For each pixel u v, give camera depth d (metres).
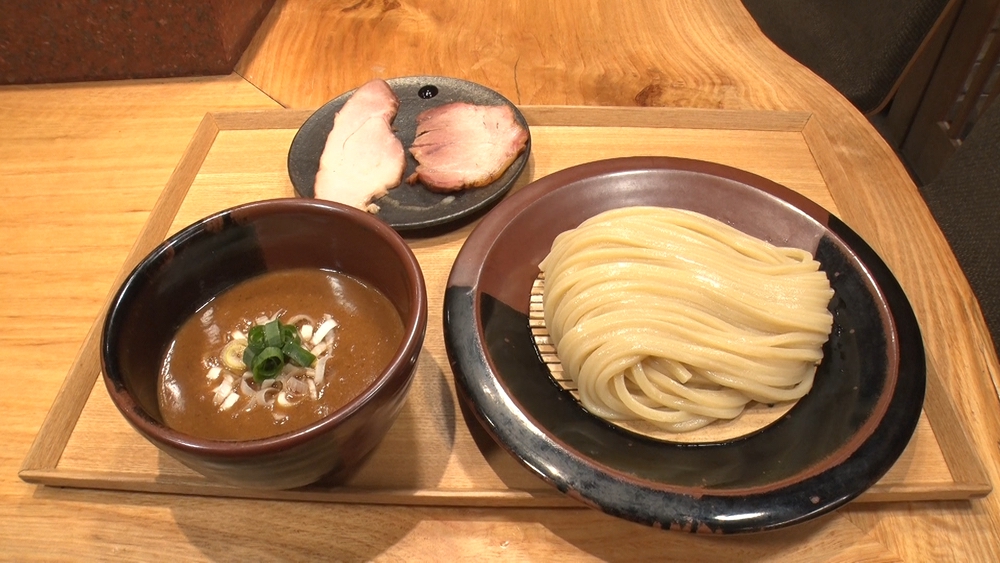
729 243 0.46
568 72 0.62
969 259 0.53
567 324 0.44
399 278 0.38
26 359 0.45
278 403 0.37
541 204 0.47
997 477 0.39
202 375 0.38
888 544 0.37
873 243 0.49
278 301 0.41
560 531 0.38
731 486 0.36
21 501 0.39
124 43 0.61
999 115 0.54
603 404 0.42
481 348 0.39
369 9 0.69
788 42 0.78
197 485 0.39
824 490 0.34
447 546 0.37
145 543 0.38
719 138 0.56
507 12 0.69
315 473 0.35
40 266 0.50
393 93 0.59
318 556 0.37
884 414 0.37
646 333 0.43
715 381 0.42
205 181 0.54
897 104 0.94
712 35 0.66
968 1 0.78
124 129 0.59
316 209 0.39
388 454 0.40
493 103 0.58
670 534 0.38
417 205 0.52
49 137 0.58
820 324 0.43
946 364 0.43
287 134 0.58
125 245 0.51
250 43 0.66
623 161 0.49
